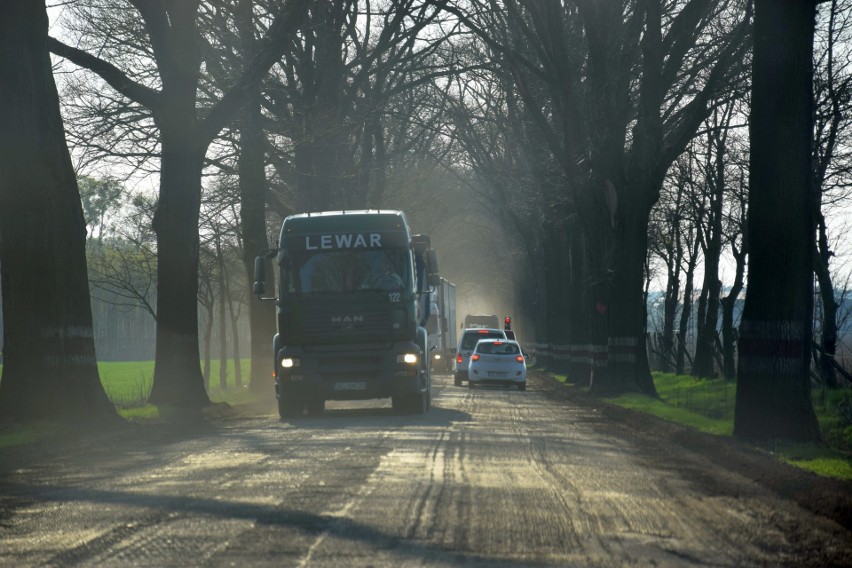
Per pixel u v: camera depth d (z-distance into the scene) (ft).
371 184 214.90
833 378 145.89
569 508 40.65
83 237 88.53
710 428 86.94
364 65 172.65
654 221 232.12
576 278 202.49
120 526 36.37
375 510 39.34
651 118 142.20
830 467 56.13
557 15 147.33
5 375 86.17
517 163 227.81
